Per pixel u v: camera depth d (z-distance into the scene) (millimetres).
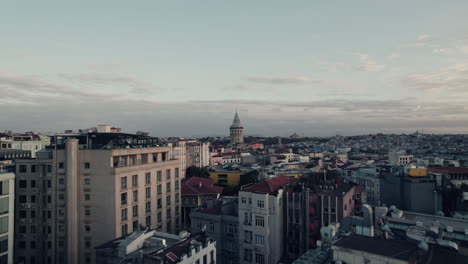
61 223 81438
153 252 50625
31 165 84375
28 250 83250
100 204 79250
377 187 118000
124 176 81562
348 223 55188
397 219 54094
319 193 82250
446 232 48812
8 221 70000
